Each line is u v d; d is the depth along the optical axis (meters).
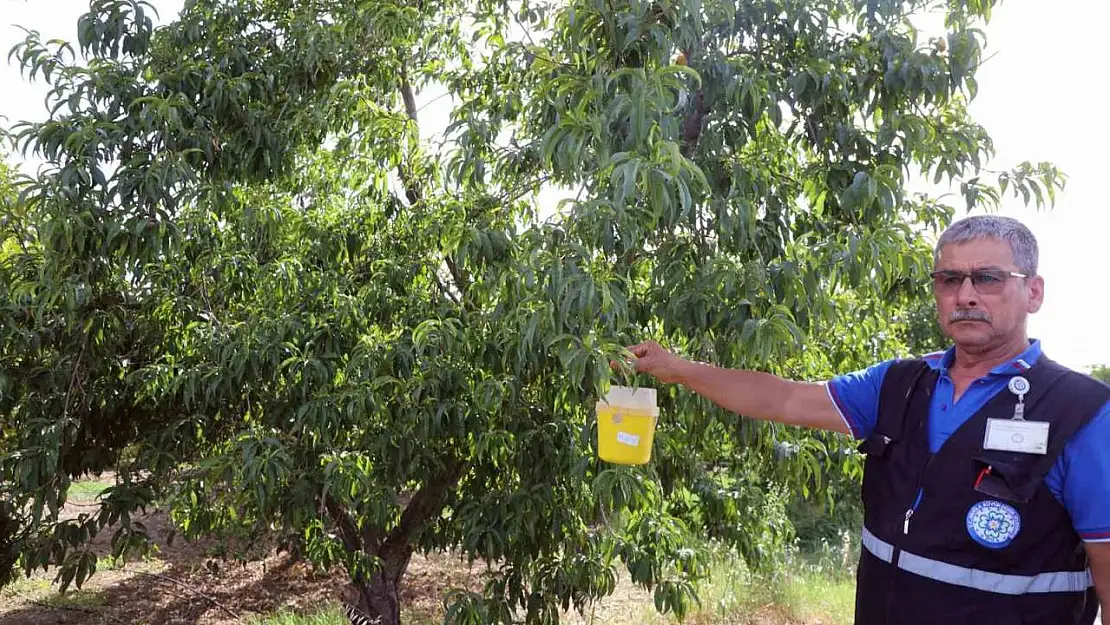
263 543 6.09
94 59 3.35
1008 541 1.40
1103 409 1.38
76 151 2.93
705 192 1.78
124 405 4.14
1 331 3.32
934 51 2.51
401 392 3.24
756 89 2.30
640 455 2.03
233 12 3.83
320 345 3.52
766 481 4.11
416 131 3.87
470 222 3.23
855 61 2.57
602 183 1.92
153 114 3.06
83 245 2.83
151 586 6.20
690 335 2.42
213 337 3.47
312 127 3.62
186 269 3.68
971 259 1.49
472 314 3.22
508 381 2.95
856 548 7.28
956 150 2.66
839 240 2.36
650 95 1.76
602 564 3.49
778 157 2.86
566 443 3.11
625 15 1.93
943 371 1.59
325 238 3.95
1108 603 1.39
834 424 1.82
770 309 2.20
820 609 5.81
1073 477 1.37
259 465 3.05
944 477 1.48
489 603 3.55
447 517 4.16
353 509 3.58
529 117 2.98
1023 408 1.44
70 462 4.02
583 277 1.85
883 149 2.56
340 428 3.46
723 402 1.97
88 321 3.48
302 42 3.64
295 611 5.65
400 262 3.78
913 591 1.50
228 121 3.49
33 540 3.72
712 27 2.47
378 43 3.89
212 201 3.29
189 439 3.80
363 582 4.54
